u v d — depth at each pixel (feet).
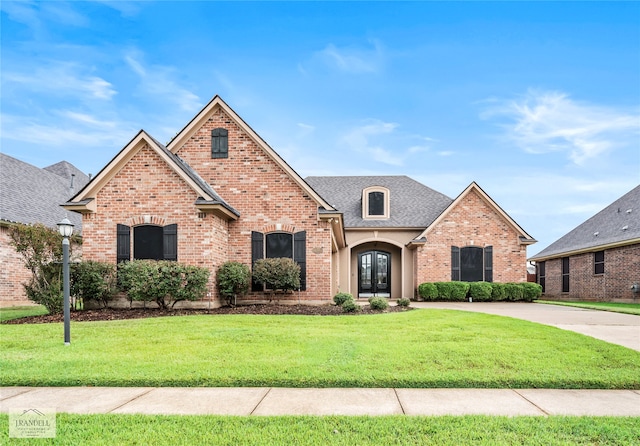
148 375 19.24
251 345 25.58
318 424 13.80
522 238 72.38
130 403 16.33
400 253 79.05
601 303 69.05
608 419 14.47
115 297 44.88
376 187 78.84
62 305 41.42
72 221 72.90
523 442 12.46
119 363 21.39
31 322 36.42
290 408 15.72
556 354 23.50
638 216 73.56
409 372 19.88
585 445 12.26
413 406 16.02
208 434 13.00
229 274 45.16
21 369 20.39
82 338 27.99
